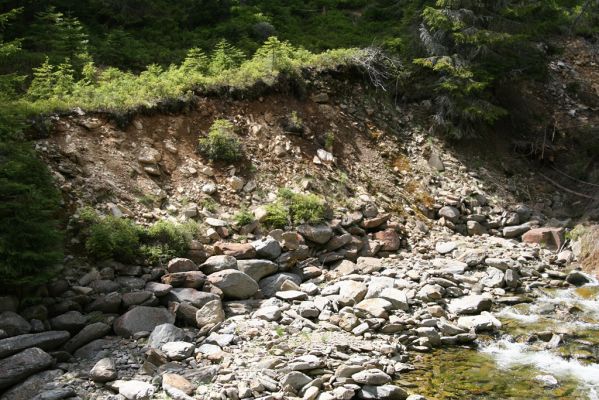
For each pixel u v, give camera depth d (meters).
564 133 17.77
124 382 6.67
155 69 13.78
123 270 9.09
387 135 15.43
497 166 16.08
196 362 7.31
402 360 7.88
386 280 10.20
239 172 12.29
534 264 11.91
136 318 8.05
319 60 15.81
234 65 15.05
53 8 15.03
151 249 9.47
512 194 15.30
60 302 8.13
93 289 8.53
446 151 15.69
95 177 10.34
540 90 19.70
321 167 13.33
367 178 13.85
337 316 8.76
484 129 16.75
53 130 10.53
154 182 11.12
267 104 13.99
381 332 8.59
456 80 15.45
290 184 12.52
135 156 11.27
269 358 7.34
